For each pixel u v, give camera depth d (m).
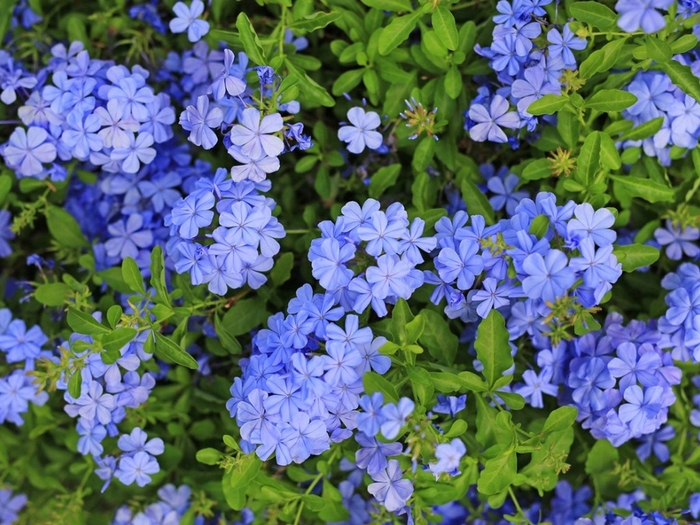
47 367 0.84
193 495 0.89
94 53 0.91
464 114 0.86
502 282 0.79
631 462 0.87
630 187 0.83
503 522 0.89
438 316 0.81
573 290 0.79
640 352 0.82
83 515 0.91
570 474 0.90
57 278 0.93
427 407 0.80
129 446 0.86
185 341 0.84
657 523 0.82
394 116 0.86
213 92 0.80
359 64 0.87
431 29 0.83
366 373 0.76
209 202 0.79
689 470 0.86
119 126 0.84
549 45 0.81
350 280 0.78
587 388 0.83
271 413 0.77
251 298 0.85
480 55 0.85
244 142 0.78
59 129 0.87
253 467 0.79
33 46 0.91
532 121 0.82
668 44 0.79
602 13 0.79
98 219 0.92
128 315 0.82
